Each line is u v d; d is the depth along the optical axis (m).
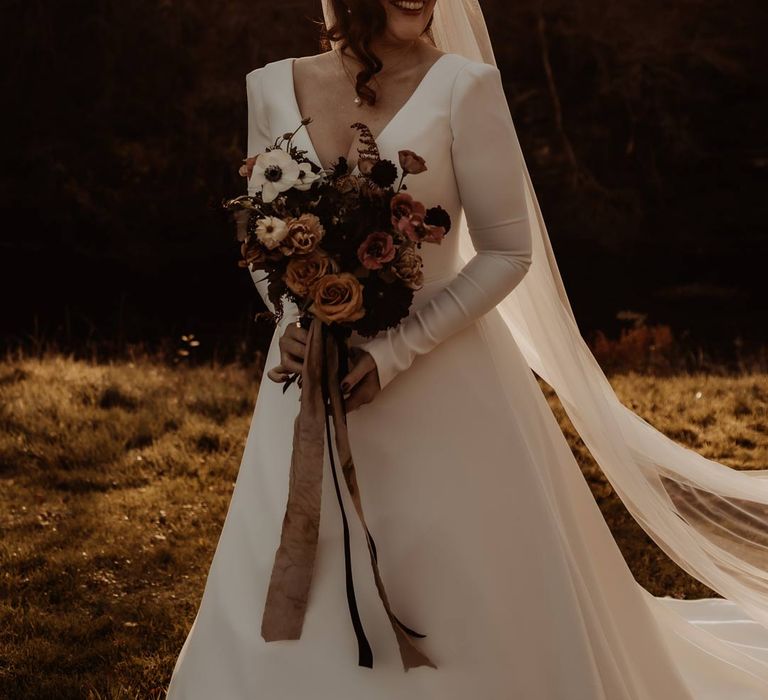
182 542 4.91
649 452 3.30
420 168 2.29
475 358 2.61
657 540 3.11
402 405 2.55
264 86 2.71
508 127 2.54
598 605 2.69
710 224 19.98
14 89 18.89
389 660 2.45
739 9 19.17
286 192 2.31
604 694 2.50
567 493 2.77
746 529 3.29
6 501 5.51
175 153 18.91
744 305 18.12
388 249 2.24
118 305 17.69
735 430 6.45
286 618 2.45
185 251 18.94
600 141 19.59
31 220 18.97
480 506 2.52
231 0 18.41
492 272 2.52
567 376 2.97
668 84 19.28
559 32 19.11
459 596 2.48
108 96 18.86
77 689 3.54
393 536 2.51
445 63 2.54
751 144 19.92
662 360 11.23
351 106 2.59
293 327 2.45
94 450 6.22
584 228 19.48
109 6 18.81
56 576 4.52
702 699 3.27
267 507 2.59
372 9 2.50
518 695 2.47
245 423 6.88
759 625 3.79
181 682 2.59
